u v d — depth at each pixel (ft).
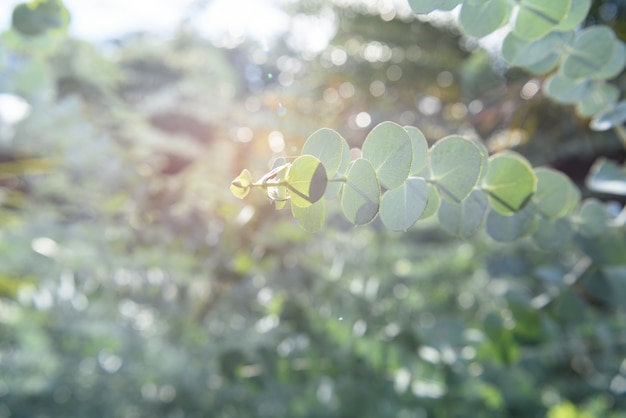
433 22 9.99
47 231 4.72
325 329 3.90
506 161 1.93
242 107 6.55
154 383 6.27
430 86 9.87
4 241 4.64
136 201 4.58
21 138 4.35
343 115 7.46
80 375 7.08
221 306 4.23
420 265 6.72
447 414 3.83
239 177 1.53
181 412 6.09
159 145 5.42
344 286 4.13
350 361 3.88
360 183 1.53
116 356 6.23
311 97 7.69
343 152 1.59
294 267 4.07
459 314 6.46
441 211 1.95
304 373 3.79
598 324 4.68
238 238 4.10
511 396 4.55
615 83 4.32
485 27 1.93
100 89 6.36
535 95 4.47
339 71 9.88
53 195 5.30
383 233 5.40
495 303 3.71
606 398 5.35
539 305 3.04
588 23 5.02
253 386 3.76
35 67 3.28
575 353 4.72
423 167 1.71
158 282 4.33
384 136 1.58
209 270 4.11
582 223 2.54
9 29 2.43
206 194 4.55
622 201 10.50
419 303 5.84
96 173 4.66
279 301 4.02
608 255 2.59
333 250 4.45
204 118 6.25
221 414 5.81
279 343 3.86
